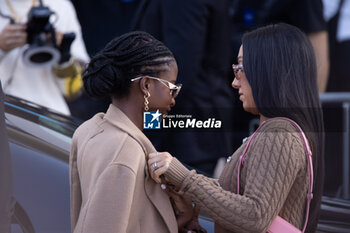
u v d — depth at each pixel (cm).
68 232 771
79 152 680
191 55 1284
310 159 690
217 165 1434
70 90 1308
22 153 804
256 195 665
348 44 1728
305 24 1591
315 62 735
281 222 684
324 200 998
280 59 713
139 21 1366
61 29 1340
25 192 780
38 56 1227
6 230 673
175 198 708
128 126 670
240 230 670
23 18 1274
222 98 1352
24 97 1231
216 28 1328
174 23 1289
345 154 1666
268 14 1630
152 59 676
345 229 887
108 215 607
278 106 708
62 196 785
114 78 668
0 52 1221
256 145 693
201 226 783
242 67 744
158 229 666
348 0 1716
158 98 687
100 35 1878
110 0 1855
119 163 626
